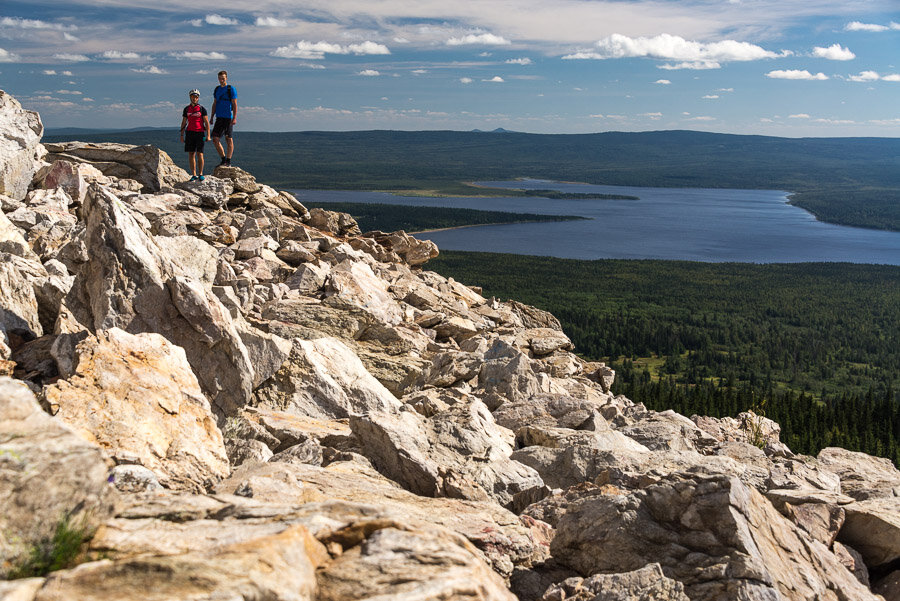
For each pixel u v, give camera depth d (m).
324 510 8.66
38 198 31.34
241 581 6.43
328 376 21.39
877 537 13.61
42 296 18.20
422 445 17.19
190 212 35.31
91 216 18.86
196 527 7.75
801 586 10.91
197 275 27.42
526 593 11.05
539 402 24.14
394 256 47.69
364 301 33.59
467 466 16.80
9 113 33.44
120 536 7.32
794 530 12.39
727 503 11.31
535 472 17.39
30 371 14.74
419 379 27.27
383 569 7.46
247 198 43.53
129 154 41.19
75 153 40.88
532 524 13.18
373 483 13.72
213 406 18.81
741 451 21.14
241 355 19.20
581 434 20.50
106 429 12.52
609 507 11.91
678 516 11.72
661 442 22.27
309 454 15.55
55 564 6.71
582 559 11.75
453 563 7.77
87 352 13.92
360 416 17.17
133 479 10.83
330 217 47.78
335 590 7.14
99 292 18.06
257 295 30.50
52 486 6.98
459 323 36.38
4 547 6.54
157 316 18.42
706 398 129.88
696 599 10.28
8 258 19.16
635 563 11.20
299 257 36.12
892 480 19.64
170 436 13.15
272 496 11.27
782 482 16.45
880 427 131.50
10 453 6.91
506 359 27.30
